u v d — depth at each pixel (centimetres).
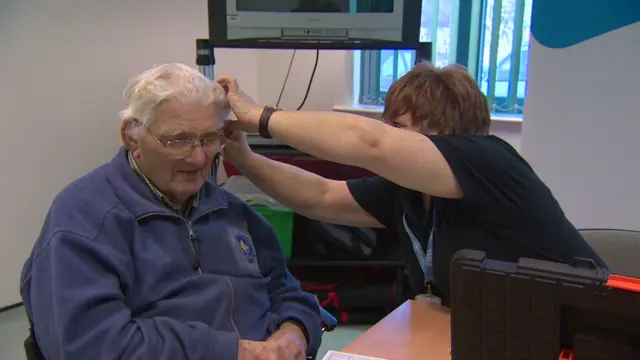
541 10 208
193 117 117
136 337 106
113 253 111
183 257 123
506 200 116
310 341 138
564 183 217
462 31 289
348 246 261
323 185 156
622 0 194
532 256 119
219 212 136
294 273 275
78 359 100
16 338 246
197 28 307
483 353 64
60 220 110
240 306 128
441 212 126
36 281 106
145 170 122
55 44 258
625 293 55
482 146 117
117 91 282
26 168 259
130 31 281
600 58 202
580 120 209
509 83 284
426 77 128
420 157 114
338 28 207
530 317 61
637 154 202
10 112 249
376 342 119
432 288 141
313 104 334
